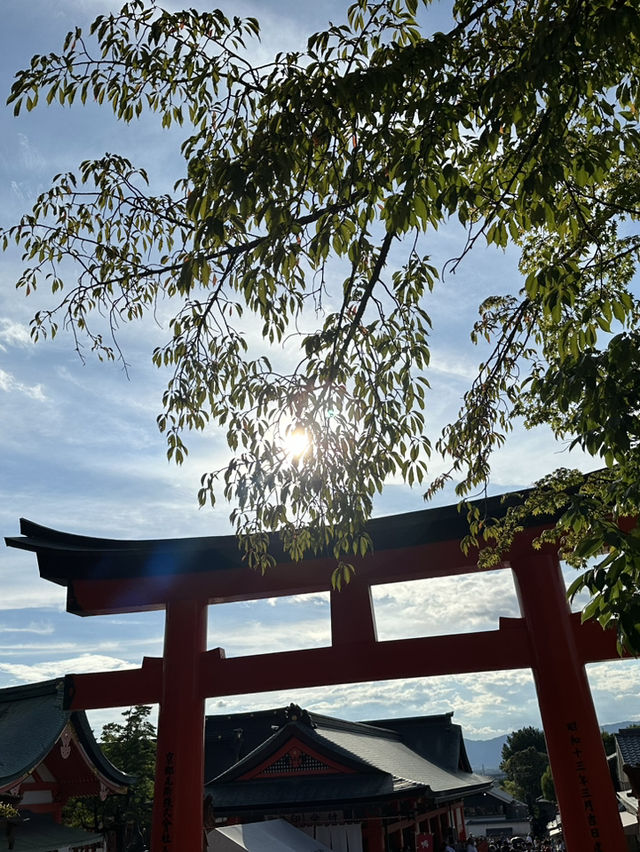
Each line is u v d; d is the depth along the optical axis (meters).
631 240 5.75
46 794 19.70
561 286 5.07
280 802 23.19
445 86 4.47
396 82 4.45
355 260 5.14
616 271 6.68
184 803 10.31
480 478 7.25
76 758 19.98
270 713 41.16
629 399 4.75
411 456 6.30
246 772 25.67
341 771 24.80
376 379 6.19
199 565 11.99
